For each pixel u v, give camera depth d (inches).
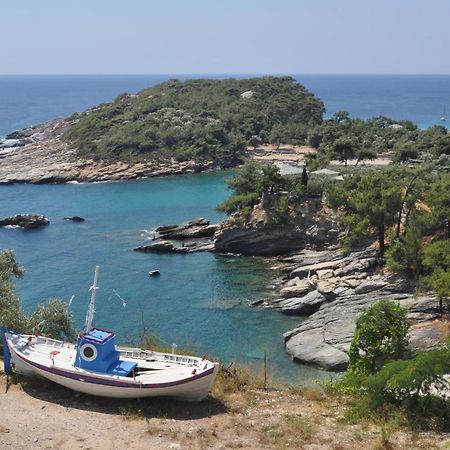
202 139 6569.9
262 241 3452.3
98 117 7593.5
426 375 1008.9
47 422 912.9
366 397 1072.8
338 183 3508.9
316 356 2038.6
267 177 3479.3
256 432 917.2
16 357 1056.8
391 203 2807.6
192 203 4881.9
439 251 2341.3
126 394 981.2
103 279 3056.1
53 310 1485.0
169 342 2228.1
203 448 851.4
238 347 2223.2
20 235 3941.9
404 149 5093.5
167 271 3184.1
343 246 3102.9
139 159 6289.4
